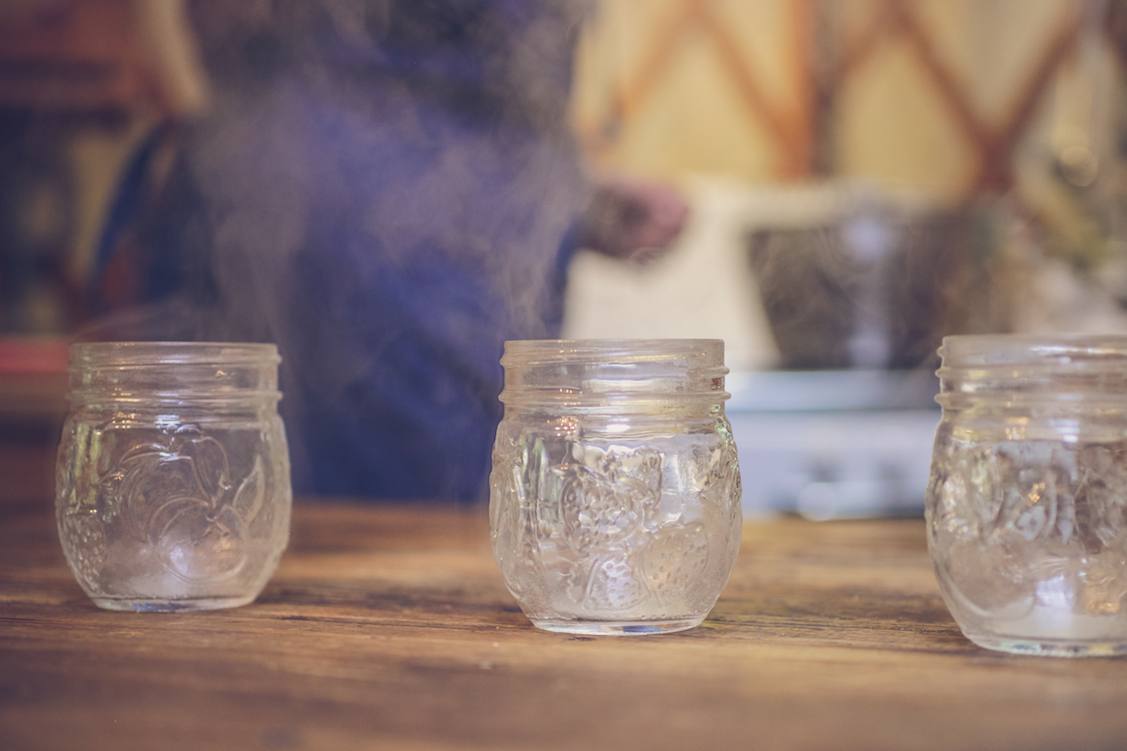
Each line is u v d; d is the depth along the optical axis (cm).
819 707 50
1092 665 55
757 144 185
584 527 58
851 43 186
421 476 162
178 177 158
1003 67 188
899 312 186
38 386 158
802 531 88
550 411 58
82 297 158
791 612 63
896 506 161
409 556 78
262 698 51
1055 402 55
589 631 59
